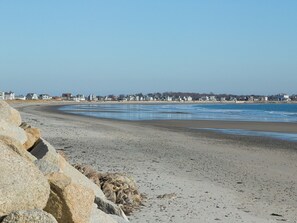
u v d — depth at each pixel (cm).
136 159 2372
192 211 1298
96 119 6612
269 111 12419
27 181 677
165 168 2097
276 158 2720
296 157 2795
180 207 1334
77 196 764
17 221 622
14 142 857
